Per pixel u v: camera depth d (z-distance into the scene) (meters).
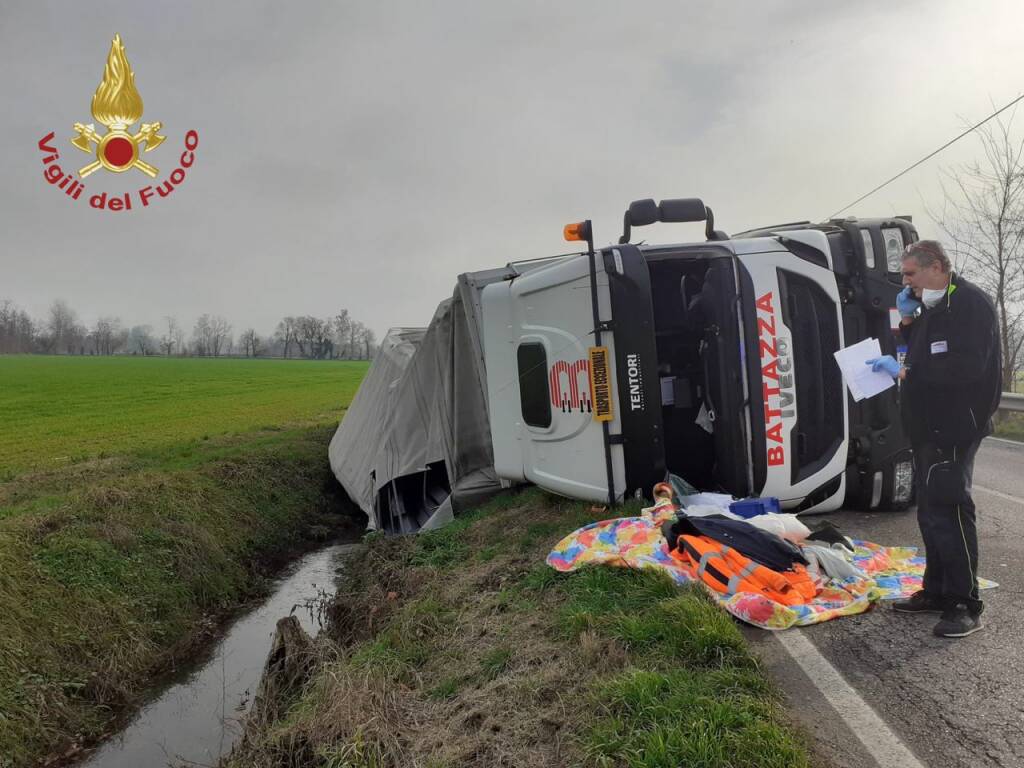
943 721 3.16
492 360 7.50
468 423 9.43
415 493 10.80
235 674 7.09
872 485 6.56
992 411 3.91
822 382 6.10
